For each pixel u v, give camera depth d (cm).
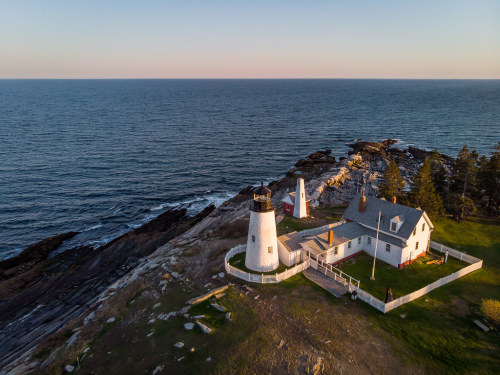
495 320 2989
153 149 11931
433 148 11856
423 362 2602
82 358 2727
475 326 3005
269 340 2783
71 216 6869
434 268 4069
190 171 9781
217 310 3175
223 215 6319
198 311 3161
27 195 7762
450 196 6031
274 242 3922
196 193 8212
